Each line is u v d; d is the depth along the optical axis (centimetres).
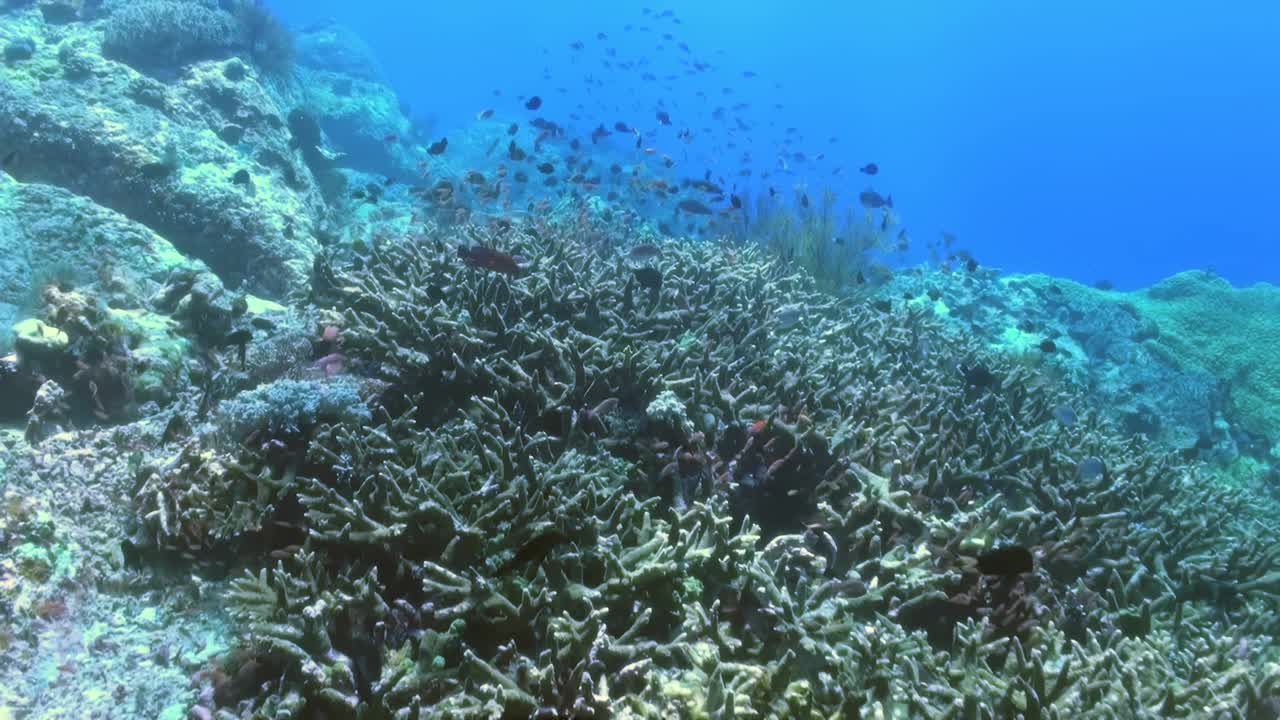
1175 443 1112
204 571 393
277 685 326
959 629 388
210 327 651
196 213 1020
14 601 346
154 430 523
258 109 1364
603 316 577
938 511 489
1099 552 481
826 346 707
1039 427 675
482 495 383
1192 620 454
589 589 347
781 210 1133
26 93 1059
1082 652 369
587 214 1098
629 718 302
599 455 455
